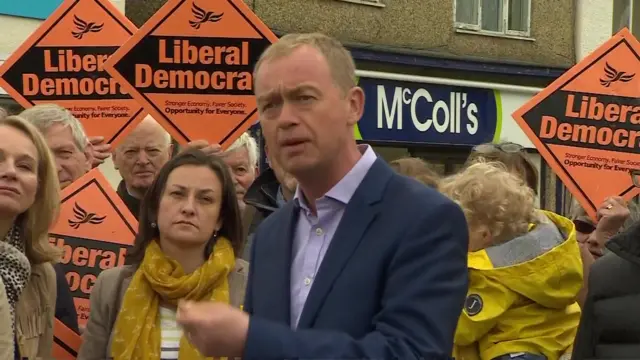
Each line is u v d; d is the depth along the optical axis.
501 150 4.29
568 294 3.03
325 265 1.99
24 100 4.50
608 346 2.93
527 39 12.73
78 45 4.45
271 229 2.26
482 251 3.06
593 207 4.61
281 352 1.73
